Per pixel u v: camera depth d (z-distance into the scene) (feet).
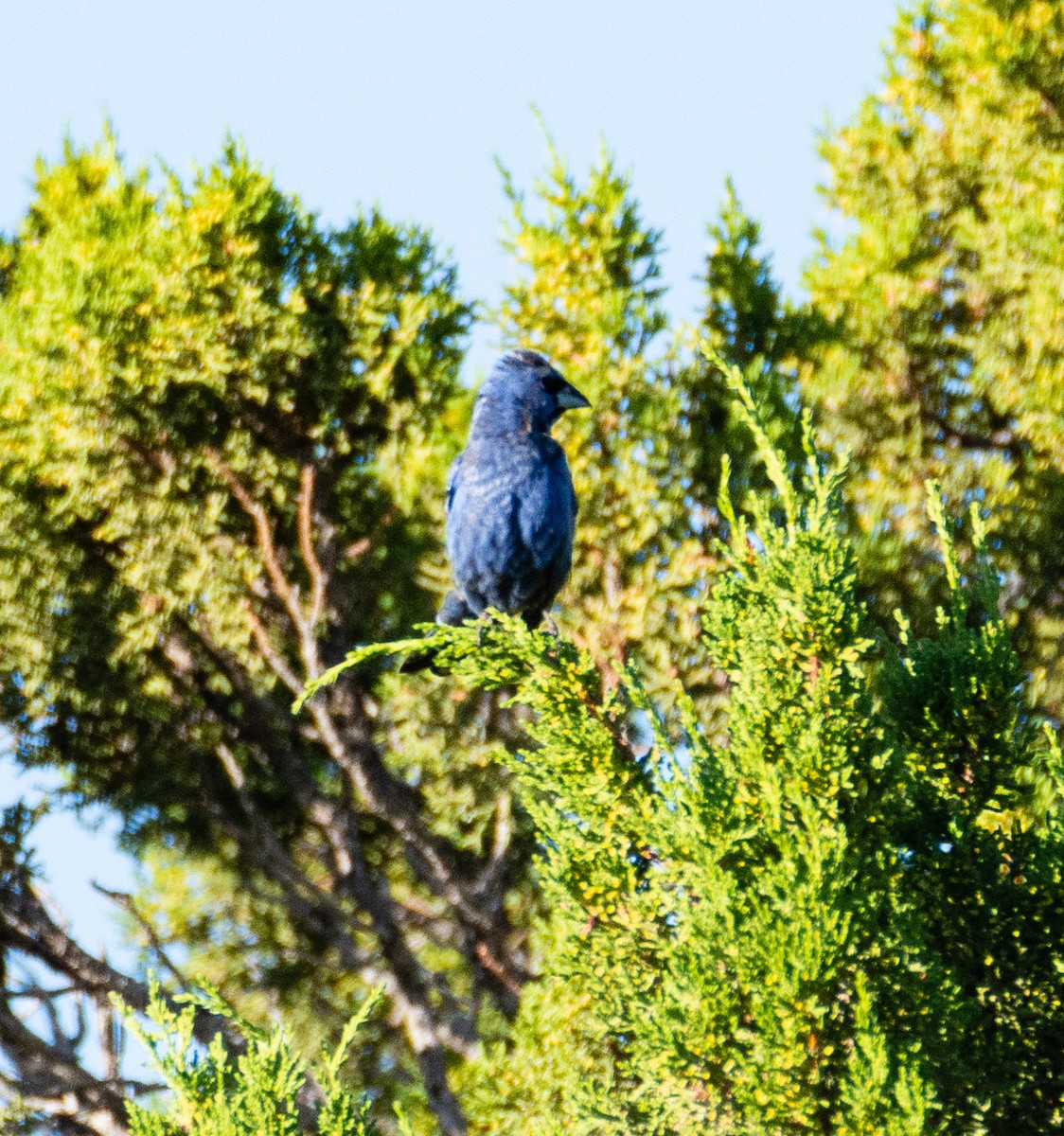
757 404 19.19
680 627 41.55
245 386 50.24
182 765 52.80
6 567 50.67
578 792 18.61
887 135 53.01
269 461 50.65
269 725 53.11
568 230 47.16
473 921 47.96
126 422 49.98
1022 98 50.39
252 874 55.31
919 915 17.88
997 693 20.26
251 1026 19.72
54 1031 46.44
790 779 17.51
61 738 52.34
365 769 48.78
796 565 17.90
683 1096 17.15
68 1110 43.34
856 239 50.78
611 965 18.54
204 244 50.88
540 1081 29.50
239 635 49.93
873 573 43.06
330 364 51.70
